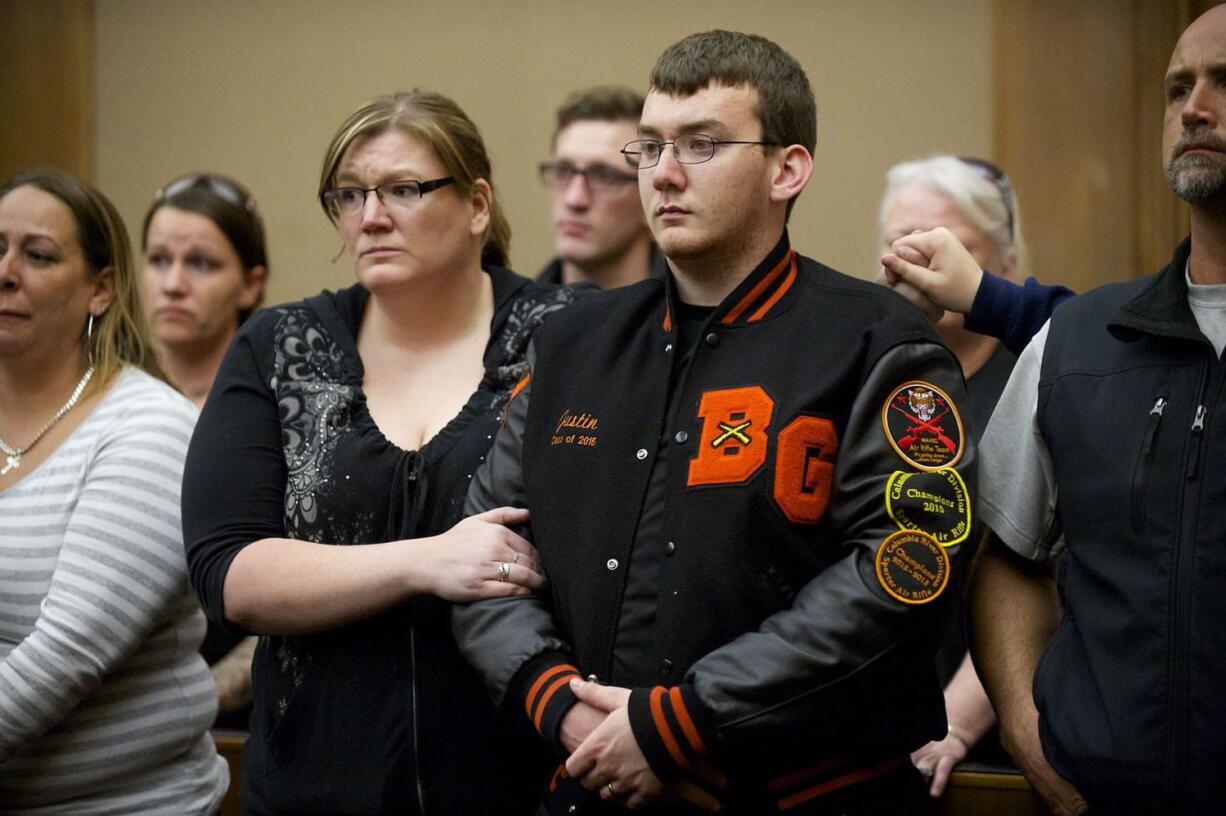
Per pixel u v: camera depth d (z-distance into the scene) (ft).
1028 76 24.27
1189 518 11.06
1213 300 11.57
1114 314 11.88
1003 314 13.50
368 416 13.79
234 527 13.41
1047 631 12.77
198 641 14.92
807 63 25.59
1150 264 23.70
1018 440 12.50
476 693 13.20
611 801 11.65
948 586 11.30
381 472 13.42
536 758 13.38
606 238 20.72
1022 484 12.46
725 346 12.19
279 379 13.89
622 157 20.65
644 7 26.53
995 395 16.40
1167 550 11.09
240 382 13.91
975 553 13.20
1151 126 23.65
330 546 13.11
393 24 27.35
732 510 11.59
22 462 14.66
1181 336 11.35
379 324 14.30
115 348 15.23
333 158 13.99
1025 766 12.15
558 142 21.04
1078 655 11.65
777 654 11.08
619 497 12.07
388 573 12.70
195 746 14.88
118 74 27.91
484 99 27.04
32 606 14.16
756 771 11.51
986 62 24.72
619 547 11.95
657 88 12.44
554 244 26.73
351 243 14.01
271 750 13.39
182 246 19.58
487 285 14.62
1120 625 11.19
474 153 14.26
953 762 14.42
